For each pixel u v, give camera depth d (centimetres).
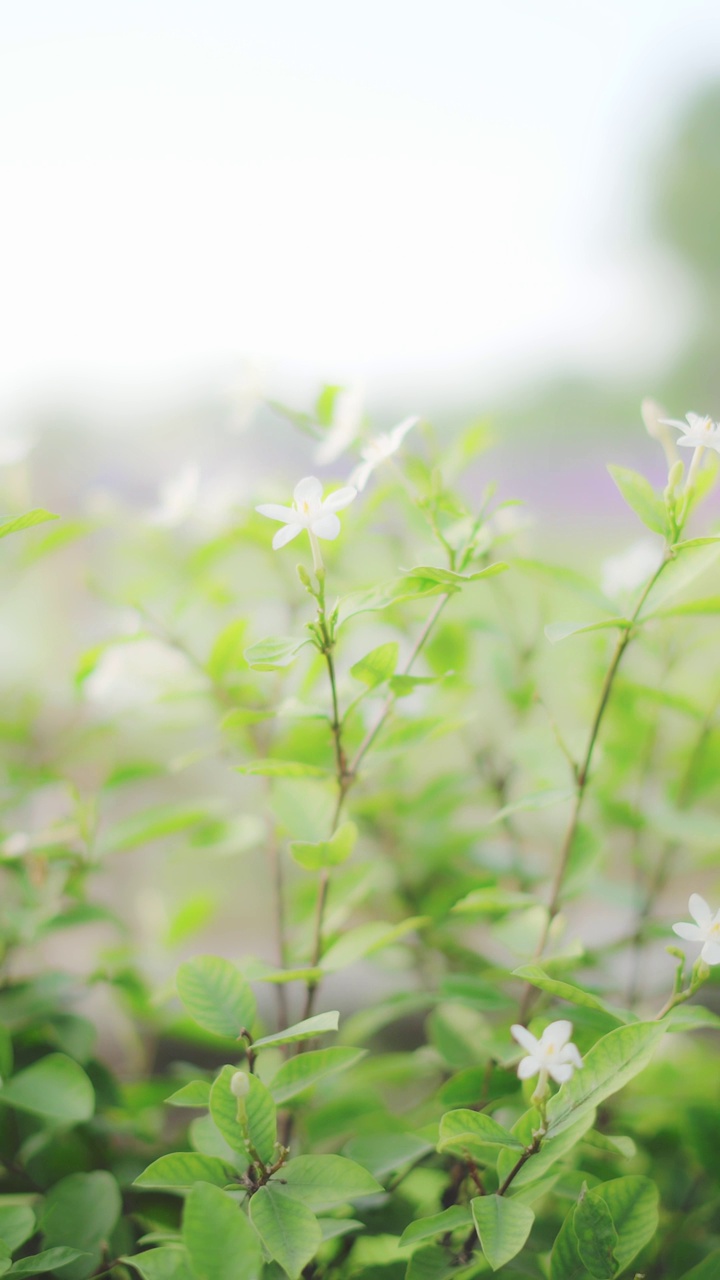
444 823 122
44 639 135
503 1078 107
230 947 163
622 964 131
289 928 121
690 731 124
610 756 119
